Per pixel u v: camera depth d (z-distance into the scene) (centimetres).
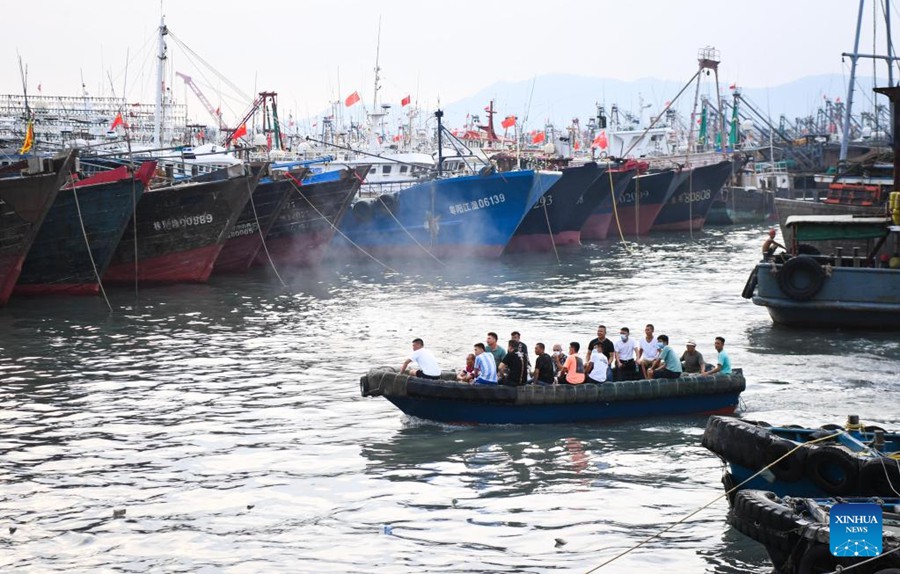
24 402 2498
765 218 9569
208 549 1595
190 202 4631
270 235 5416
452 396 2219
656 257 6166
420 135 8394
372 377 2272
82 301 4222
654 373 2350
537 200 5812
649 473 1950
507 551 1581
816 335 3394
